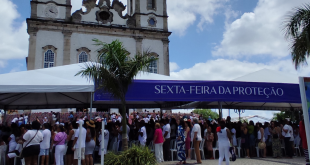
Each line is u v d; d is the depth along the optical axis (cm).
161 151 1116
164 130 1191
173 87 1152
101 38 3528
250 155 1310
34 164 816
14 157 958
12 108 1616
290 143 1270
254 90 1245
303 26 1254
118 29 3594
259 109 2036
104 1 3653
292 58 1307
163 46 3797
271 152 1387
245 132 1272
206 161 1162
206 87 1191
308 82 736
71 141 894
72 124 902
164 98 1133
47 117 2380
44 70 1145
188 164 1072
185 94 1160
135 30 3659
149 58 1000
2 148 961
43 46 3278
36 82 1016
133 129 1295
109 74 946
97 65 958
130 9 4200
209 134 1234
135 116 2500
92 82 1082
